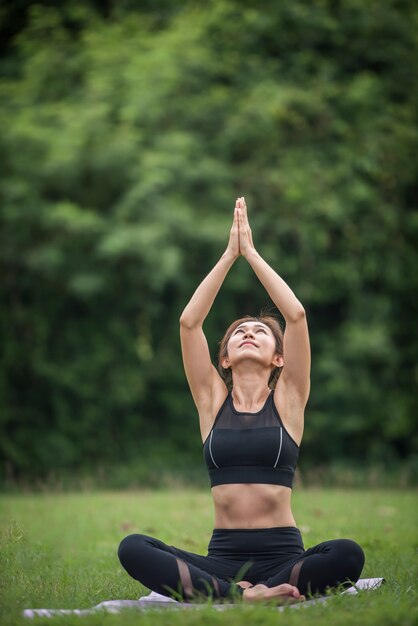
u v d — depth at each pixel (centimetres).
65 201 2230
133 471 2273
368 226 2422
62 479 2166
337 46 2561
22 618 524
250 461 619
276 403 641
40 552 842
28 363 2334
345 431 2380
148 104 2286
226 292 2428
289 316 643
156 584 583
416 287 2491
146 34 2461
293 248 2428
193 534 1079
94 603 629
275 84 2383
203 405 659
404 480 2097
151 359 2433
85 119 2262
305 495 1698
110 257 2220
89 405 2373
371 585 653
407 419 2408
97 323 2397
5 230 2280
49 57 2403
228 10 2456
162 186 2272
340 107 2456
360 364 2381
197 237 2253
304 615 519
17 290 2345
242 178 2373
